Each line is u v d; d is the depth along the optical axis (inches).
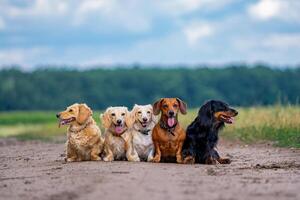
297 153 776.9
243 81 4448.8
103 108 4746.6
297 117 1040.8
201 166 629.6
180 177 534.9
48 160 748.6
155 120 683.4
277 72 4389.8
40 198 466.0
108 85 4825.3
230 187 489.1
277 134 969.5
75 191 478.6
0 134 1577.3
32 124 2107.5
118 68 4997.5
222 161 670.5
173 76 4731.8
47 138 1315.2
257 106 1269.7
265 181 521.7
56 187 505.0
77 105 676.7
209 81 4598.9
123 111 669.3
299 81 4298.7
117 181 510.6
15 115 2677.2
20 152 918.4
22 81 4928.6
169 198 444.1
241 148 876.6
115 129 666.2
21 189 507.5
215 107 661.9
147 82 4766.2
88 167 610.5
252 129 1051.3
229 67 4640.8
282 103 1219.9
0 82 4884.4
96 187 487.8
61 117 668.1
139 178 525.0
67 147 685.9
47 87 4894.2
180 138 656.4
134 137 670.5
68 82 4923.7
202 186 491.5
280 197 451.5
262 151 820.0
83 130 672.4
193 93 4626.0
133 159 666.8
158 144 657.6
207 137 660.1
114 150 670.5
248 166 637.9
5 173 619.2
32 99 4798.2
